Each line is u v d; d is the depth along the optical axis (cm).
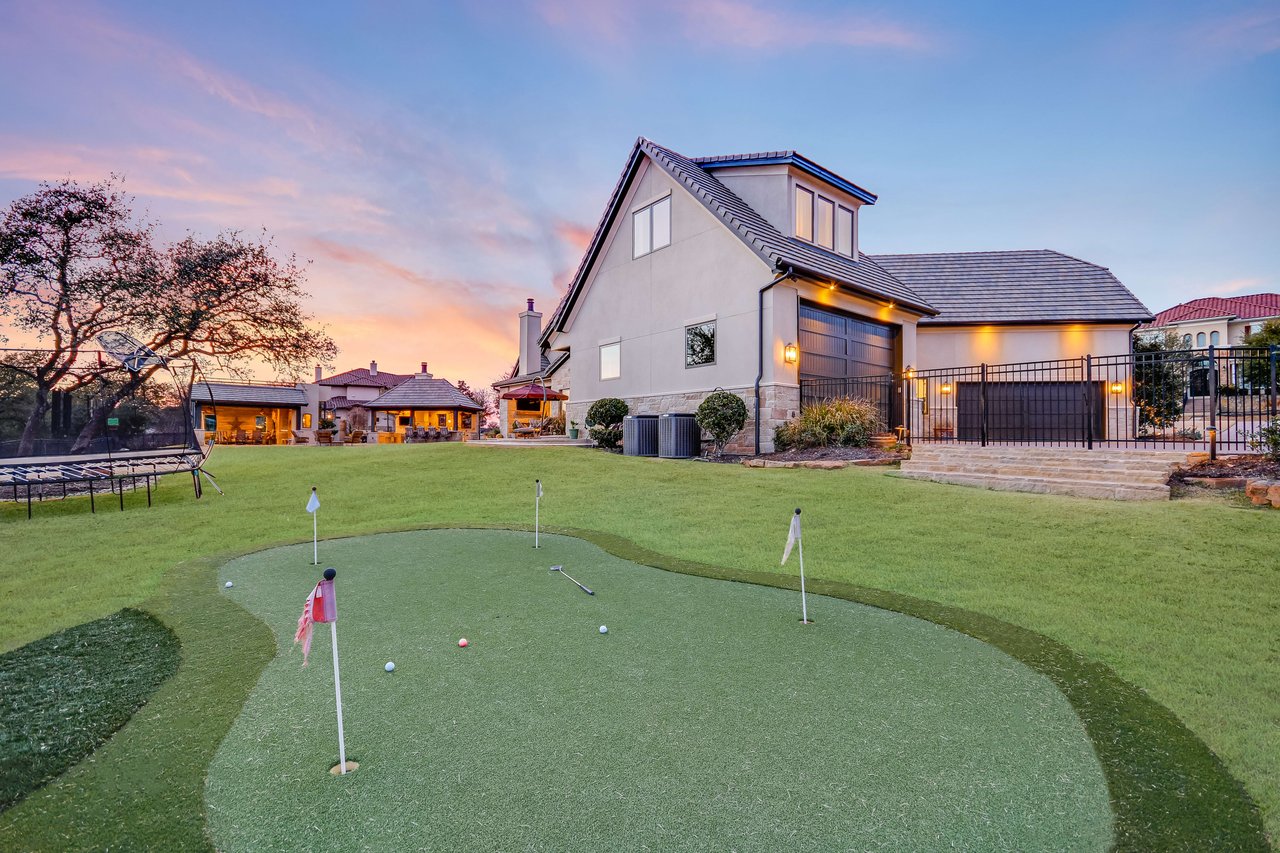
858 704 263
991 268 2084
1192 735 238
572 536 660
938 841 172
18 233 1519
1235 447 1047
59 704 269
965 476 937
